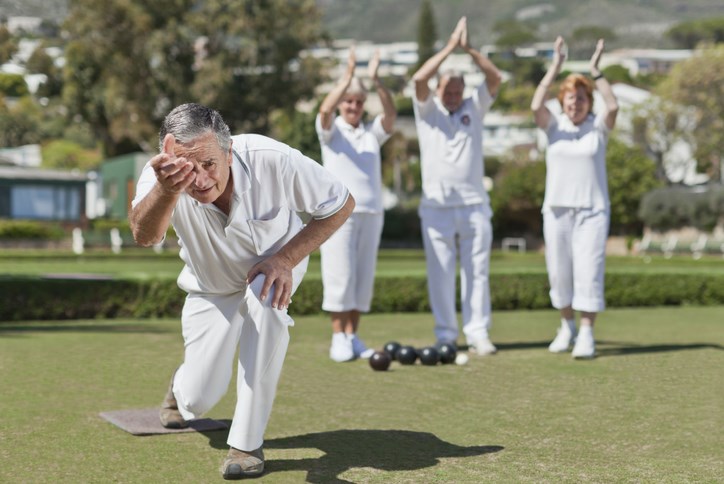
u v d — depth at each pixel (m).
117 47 47.00
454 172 7.14
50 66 50.56
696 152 48.12
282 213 3.57
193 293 3.83
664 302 12.65
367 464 3.73
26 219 35.75
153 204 3.11
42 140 75.88
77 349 7.22
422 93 7.07
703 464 3.72
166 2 46.19
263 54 48.00
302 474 3.57
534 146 60.50
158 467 3.66
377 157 6.91
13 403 4.96
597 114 7.07
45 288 10.03
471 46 7.08
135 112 47.81
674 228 42.25
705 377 5.90
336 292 6.73
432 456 3.87
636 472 3.59
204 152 3.07
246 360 3.51
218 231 3.47
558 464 3.72
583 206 6.88
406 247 46.12
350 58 6.88
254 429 3.54
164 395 5.26
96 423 4.48
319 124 6.82
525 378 5.95
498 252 39.09
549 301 11.94
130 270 19.03
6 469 3.61
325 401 5.16
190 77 48.03
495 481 3.45
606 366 6.43
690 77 46.84
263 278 3.47
